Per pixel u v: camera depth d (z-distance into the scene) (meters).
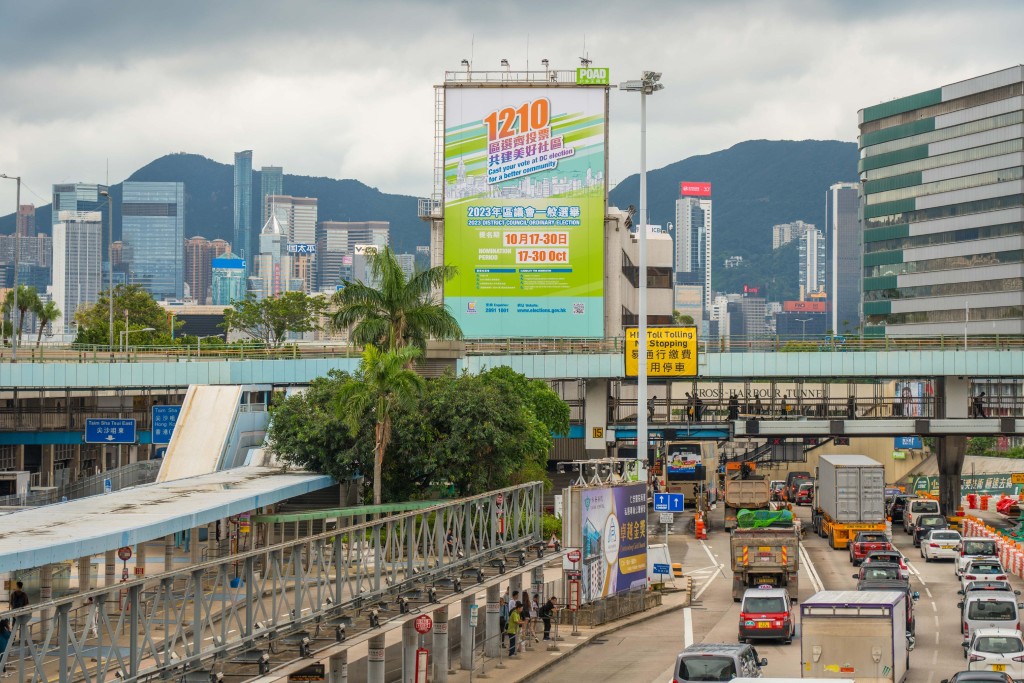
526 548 96.62
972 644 73.50
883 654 66.25
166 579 58.28
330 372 137.25
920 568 136.62
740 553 113.31
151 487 106.75
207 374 187.88
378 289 135.25
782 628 92.50
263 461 134.50
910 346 189.00
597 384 187.12
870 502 150.38
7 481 183.38
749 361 185.75
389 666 79.00
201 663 53.88
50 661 65.06
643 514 112.00
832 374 185.50
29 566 65.69
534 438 136.50
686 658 65.50
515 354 185.38
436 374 164.88
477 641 95.06
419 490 128.62
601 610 102.75
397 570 81.25
